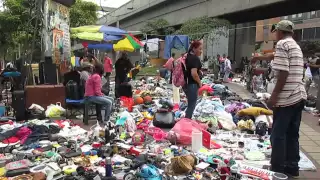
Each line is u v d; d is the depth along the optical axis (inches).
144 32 1299.2
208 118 269.9
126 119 252.5
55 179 159.8
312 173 180.1
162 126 266.5
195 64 252.8
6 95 389.1
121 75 422.9
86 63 343.3
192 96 257.6
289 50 159.3
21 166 171.8
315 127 289.6
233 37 1317.7
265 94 370.3
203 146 217.2
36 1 389.4
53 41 379.6
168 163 181.2
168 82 612.7
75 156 193.3
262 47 1798.7
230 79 818.8
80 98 327.3
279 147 168.9
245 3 904.3
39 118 301.6
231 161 180.2
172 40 845.2
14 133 228.1
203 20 998.4
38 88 318.0
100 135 230.1
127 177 158.4
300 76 163.9
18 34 805.2
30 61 390.3
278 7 880.9
